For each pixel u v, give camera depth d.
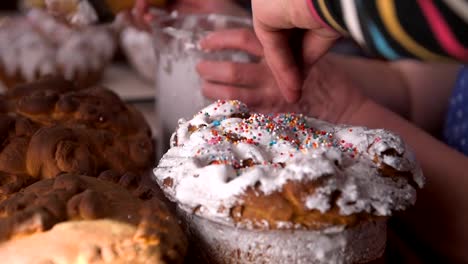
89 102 0.58
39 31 0.86
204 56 0.62
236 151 0.46
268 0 0.47
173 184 0.45
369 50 0.39
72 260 0.40
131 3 0.76
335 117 0.64
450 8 0.35
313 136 0.47
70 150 0.51
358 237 0.44
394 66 0.83
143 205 0.45
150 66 0.87
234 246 0.44
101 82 0.89
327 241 0.43
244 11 0.89
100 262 0.40
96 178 0.48
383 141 0.46
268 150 0.46
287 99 0.56
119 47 0.96
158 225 0.43
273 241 0.43
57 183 0.45
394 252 0.51
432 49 0.37
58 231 0.41
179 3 0.87
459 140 0.71
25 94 0.59
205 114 0.50
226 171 0.43
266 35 0.52
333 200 0.42
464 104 0.71
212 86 0.61
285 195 0.42
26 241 0.41
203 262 0.46
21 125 0.53
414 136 0.61
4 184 0.50
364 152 0.46
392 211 0.44
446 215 0.56
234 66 0.60
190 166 0.45
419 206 0.57
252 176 0.43
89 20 0.73
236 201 0.42
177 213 0.48
